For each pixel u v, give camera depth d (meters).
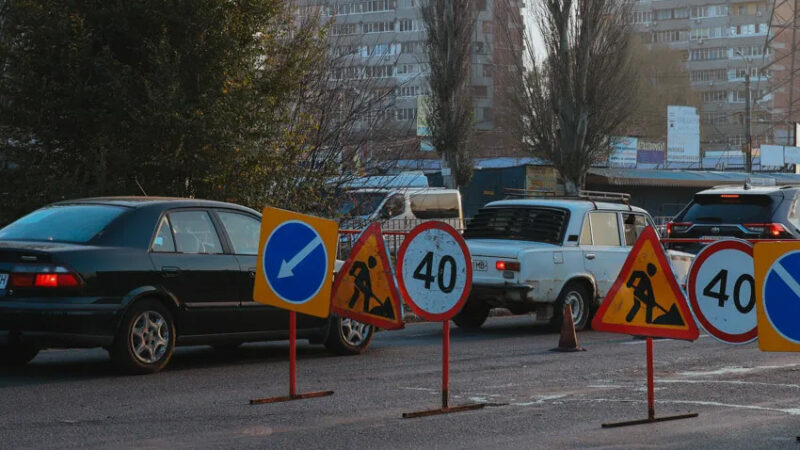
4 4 17.64
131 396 9.30
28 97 17.47
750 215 19.17
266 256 9.05
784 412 8.84
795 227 19.08
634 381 10.65
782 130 141.88
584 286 16.00
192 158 17.42
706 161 87.19
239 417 8.36
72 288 9.98
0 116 17.48
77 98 17.53
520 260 15.20
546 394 9.74
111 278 10.23
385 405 9.04
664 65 120.56
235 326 11.30
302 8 20.31
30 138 17.70
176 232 10.96
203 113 17.38
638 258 8.38
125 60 18.20
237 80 17.97
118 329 10.27
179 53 17.69
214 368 11.32
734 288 7.96
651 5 158.88
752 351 13.31
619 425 8.17
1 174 17.45
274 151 18.22
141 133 17.14
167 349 10.74
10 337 10.05
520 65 49.31
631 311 8.40
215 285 11.09
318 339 12.50
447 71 48.97
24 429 7.79
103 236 10.44
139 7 17.27
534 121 47.34
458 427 8.04
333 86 20.61
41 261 10.00
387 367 11.60
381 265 9.24
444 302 8.84
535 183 49.12
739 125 145.88
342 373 11.06
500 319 18.53
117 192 17.02
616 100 46.09
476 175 50.44
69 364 11.48
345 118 20.58
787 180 58.38
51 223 10.81
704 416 8.62
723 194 19.61
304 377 10.73
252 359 12.23
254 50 18.03
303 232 9.23
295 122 19.20
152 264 10.57
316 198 19.22
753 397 9.63
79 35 17.42
